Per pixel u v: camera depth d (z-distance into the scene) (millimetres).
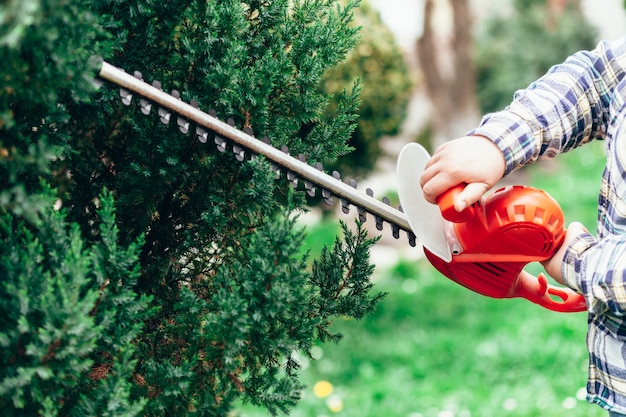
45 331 1130
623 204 1346
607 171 1412
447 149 1388
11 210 1276
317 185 1477
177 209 1570
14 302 1150
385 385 4344
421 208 1463
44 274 1174
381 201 1552
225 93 1462
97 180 1559
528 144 1430
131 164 1457
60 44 1154
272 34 1583
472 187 1354
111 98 1409
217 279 1397
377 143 6145
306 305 1394
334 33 1587
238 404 3502
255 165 1422
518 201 1386
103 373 1409
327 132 1617
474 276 1464
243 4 1578
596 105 1521
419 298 6113
